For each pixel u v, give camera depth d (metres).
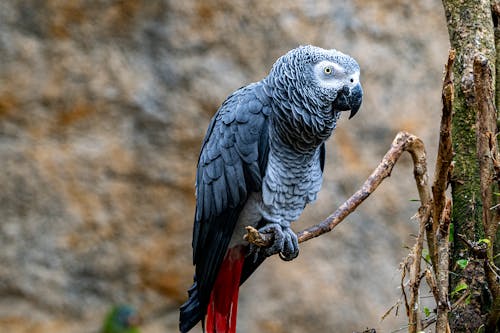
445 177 4.40
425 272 4.48
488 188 4.54
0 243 11.39
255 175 6.30
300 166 6.46
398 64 12.36
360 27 12.32
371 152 12.18
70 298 11.59
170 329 11.76
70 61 11.64
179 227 11.89
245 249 6.56
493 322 4.57
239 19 12.03
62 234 11.59
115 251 11.72
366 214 12.23
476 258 4.56
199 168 6.65
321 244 12.09
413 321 4.62
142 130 11.82
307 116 6.21
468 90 4.93
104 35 11.74
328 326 11.88
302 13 12.17
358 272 12.08
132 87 11.76
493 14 5.20
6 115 11.45
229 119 6.44
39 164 11.53
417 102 12.34
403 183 12.34
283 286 11.91
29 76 11.51
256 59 12.02
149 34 11.85
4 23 11.48
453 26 5.02
